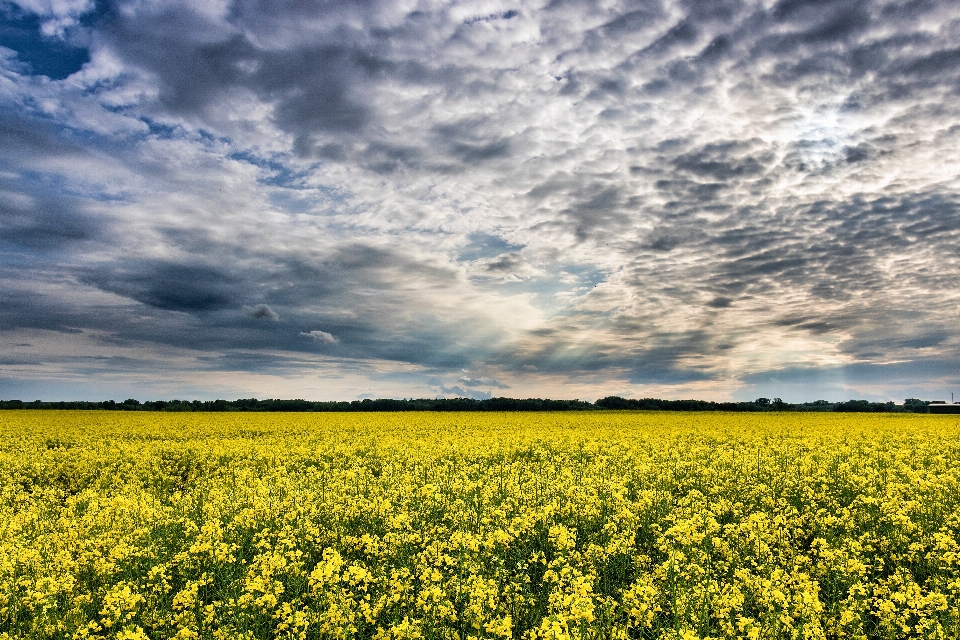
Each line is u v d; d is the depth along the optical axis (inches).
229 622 265.9
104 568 327.3
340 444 1008.2
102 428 1418.6
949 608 259.3
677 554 307.4
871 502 470.6
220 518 446.3
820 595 313.6
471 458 835.4
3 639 258.4
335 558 287.6
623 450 894.4
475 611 255.3
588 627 242.2
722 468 689.6
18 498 578.9
